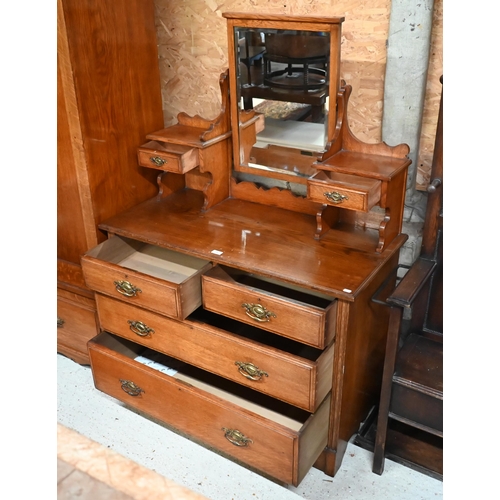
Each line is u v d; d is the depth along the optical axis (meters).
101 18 1.93
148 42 2.15
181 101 2.38
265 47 1.90
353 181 1.87
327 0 1.91
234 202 2.27
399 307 1.70
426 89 1.88
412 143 1.94
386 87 1.89
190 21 2.20
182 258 2.21
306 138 1.98
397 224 1.94
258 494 1.93
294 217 2.14
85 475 0.44
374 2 1.83
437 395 1.75
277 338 2.14
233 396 2.14
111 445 2.12
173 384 1.97
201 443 2.14
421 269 1.85
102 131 2.06
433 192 1.79
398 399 1.84
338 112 1.86
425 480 1.97
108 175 2.13
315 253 1.88
